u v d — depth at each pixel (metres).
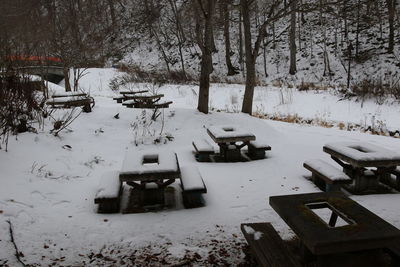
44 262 3.19
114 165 6.32
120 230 3.83
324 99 16.25
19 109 6.81
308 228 2.49
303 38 27.42
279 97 17.39
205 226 3.91
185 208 4.43
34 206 4.30
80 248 3.46
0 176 4.76
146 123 8.87
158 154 5.11
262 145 6.84
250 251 3.35
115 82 22.06
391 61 21.45
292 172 5.89
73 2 14.29
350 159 4.93
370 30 24.80
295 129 9.91
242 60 25.20
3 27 8.16
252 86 10.16
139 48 32.00
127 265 3.15
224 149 6.73
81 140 7.30
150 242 3.57
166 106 11.78
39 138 6.50
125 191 5.11
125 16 32.38
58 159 5.95
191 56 28.48
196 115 9.42
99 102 14.20
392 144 8.14
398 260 2.71
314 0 25.30
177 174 4.37
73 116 8.80
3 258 3.19
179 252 3.35
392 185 5.24
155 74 24.23
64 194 4.80
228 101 17.27
